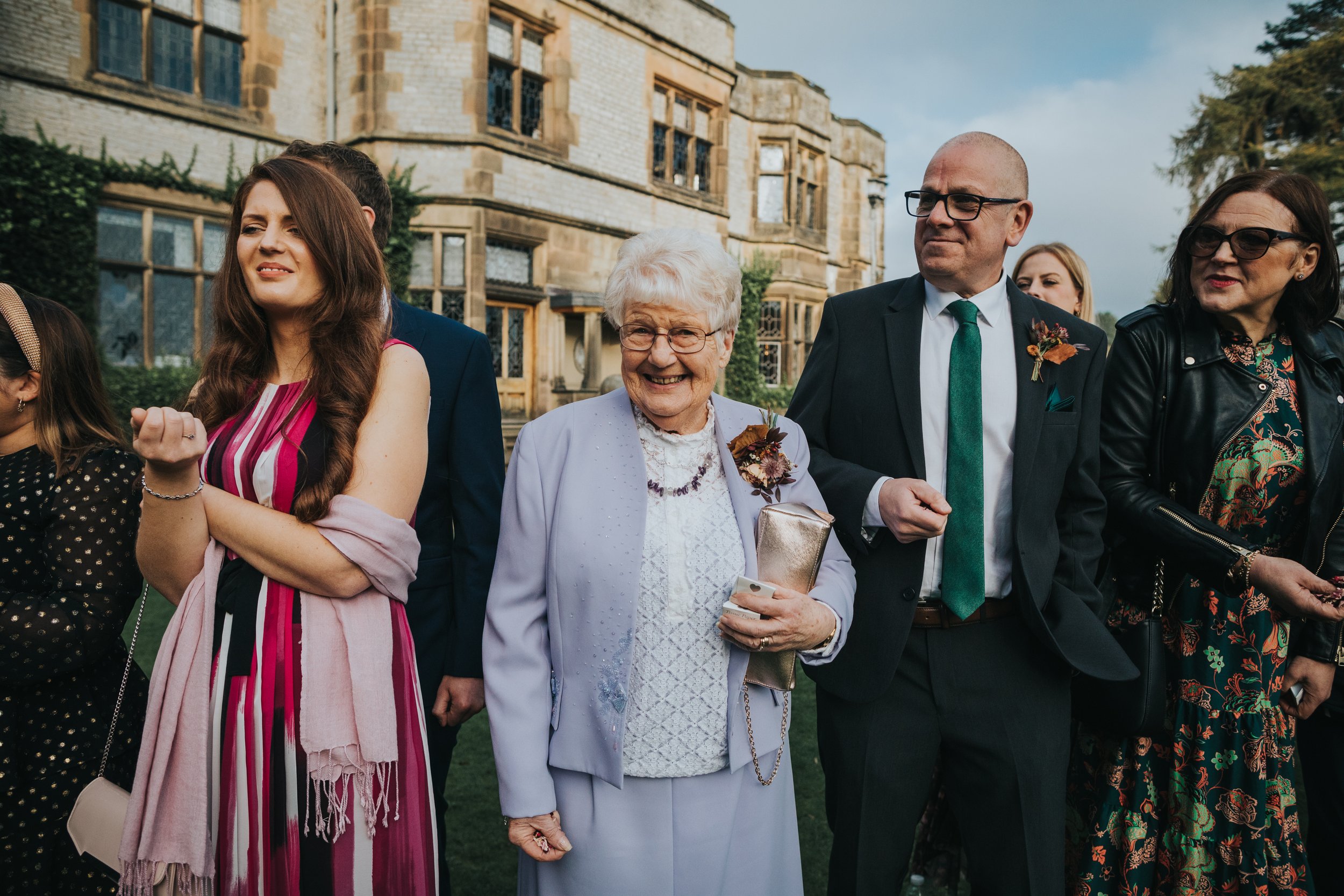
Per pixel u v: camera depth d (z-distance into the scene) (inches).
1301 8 642.8
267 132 359.6
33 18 301.7
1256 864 73.3
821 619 57.4
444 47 375.2
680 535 58.2
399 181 373.1
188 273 342.0
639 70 478.6
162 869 50.4
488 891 93.1
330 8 378.6
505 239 408.8
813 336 677.9
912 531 68.1
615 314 56.6
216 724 50.8
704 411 62.1
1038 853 71.8
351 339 54.4
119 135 322.0
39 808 60.0
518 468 59.4
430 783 55.7
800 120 644.7
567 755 55.9
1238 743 74.2
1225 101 620.4
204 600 51.6
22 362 60.9
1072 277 129.1
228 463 52.9
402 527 53.2
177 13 336.5
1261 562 69.1
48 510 59.6
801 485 64.4
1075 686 77.4
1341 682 76.2
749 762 58.3
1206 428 76.7
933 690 74.0
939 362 77.0
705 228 535.8
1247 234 71.7
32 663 57.2
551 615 57.6
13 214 297.6
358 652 51.8
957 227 72.3
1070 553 75.6
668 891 55.5
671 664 56.7
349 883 50.6
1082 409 76.0
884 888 74.0
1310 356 76.2
